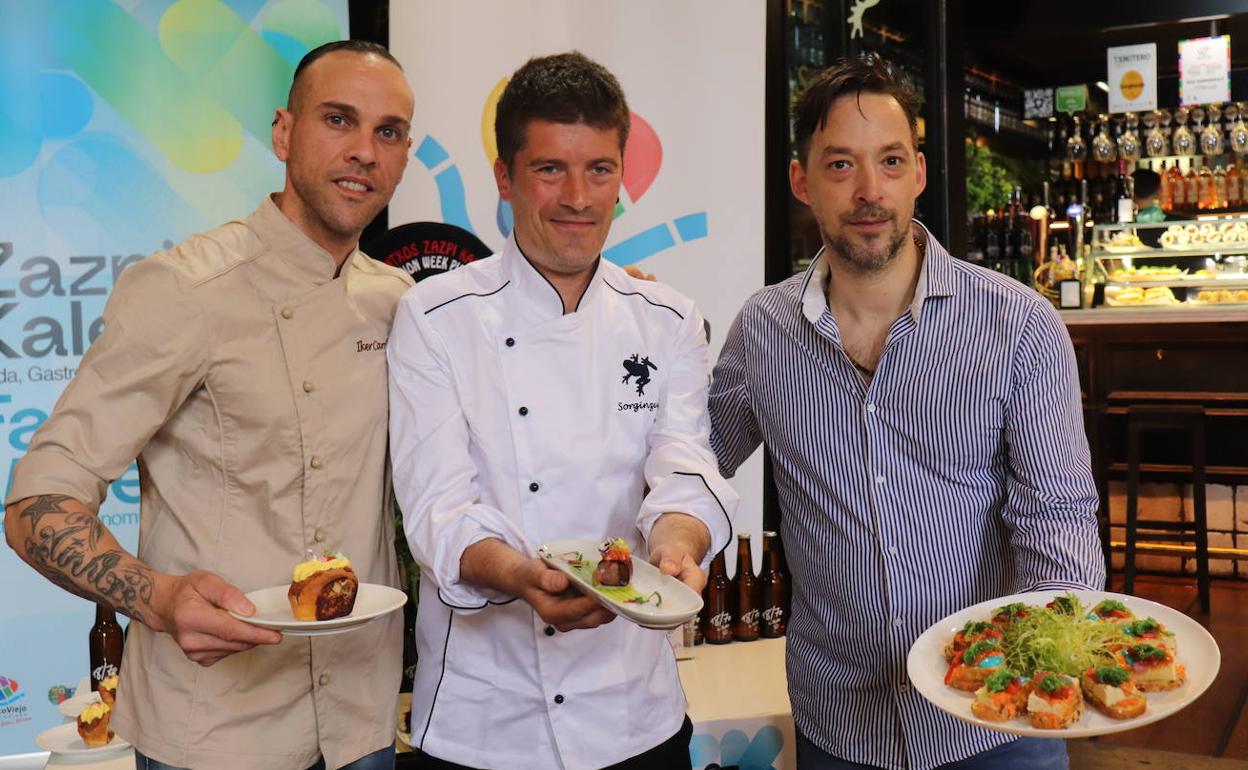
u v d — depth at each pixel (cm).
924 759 195
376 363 190
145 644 181
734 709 264
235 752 177
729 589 317
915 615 196
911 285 197
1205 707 445
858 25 431
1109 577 629
